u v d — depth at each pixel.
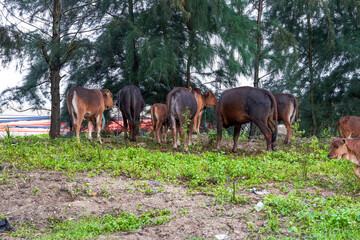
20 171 7.61
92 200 6.23
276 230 4.66
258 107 10.68
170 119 11.56
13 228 5.21
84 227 5.11
